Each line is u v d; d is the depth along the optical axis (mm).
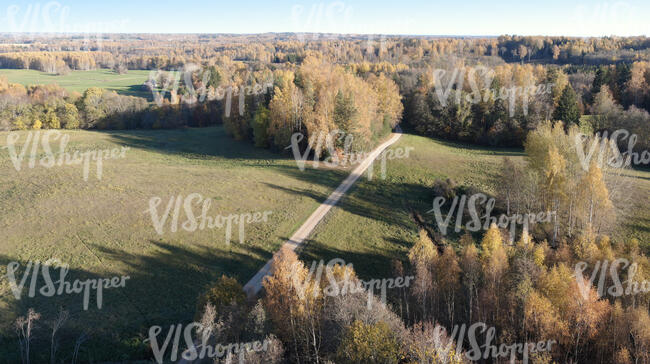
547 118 97500
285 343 35625
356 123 85125
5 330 36844
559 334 36375
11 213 56594
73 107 117312
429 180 76688
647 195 63562
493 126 102688
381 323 32625
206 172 79062
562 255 46531
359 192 72000
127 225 56156
